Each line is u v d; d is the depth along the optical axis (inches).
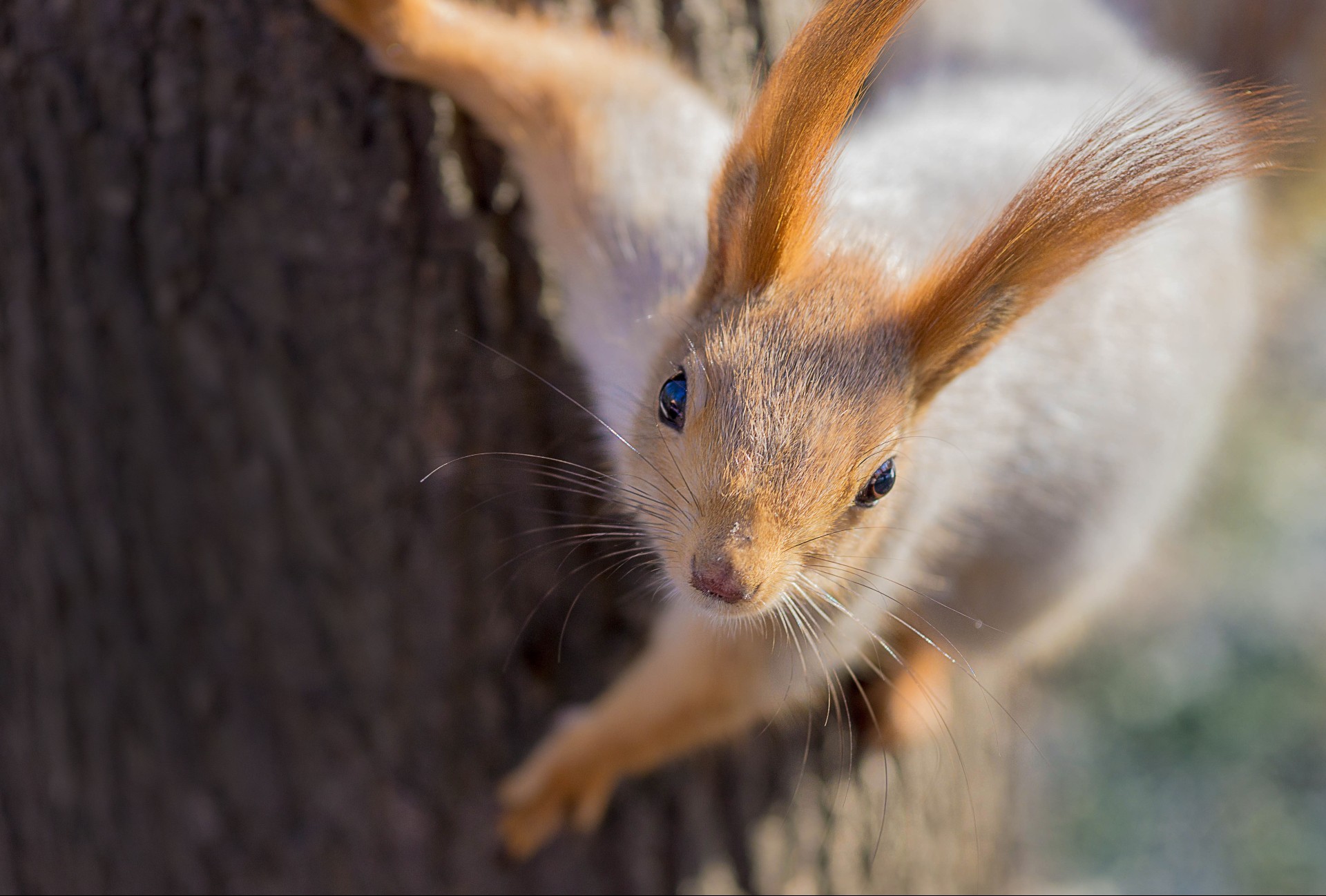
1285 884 117.0
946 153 65.4
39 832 66.3
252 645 65.4
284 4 64.2
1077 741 122.1
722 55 65.5
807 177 63.6
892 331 63.7
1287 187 68.1
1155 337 66.1
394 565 65.2
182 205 64.5
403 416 64.9
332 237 64.6
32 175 64.6
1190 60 67.6
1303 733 120.0
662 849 66.0
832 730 66.4
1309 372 91.7
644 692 65.4
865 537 64.0
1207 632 121.0
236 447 65.0
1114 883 116.0
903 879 67.1
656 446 63.9
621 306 64.6
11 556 65.8
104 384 65.0
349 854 65.7
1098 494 66.2
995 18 66.9
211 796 65.7
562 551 65.2
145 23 64.2
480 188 64.8
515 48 64.9
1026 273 63.8
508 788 65.6
